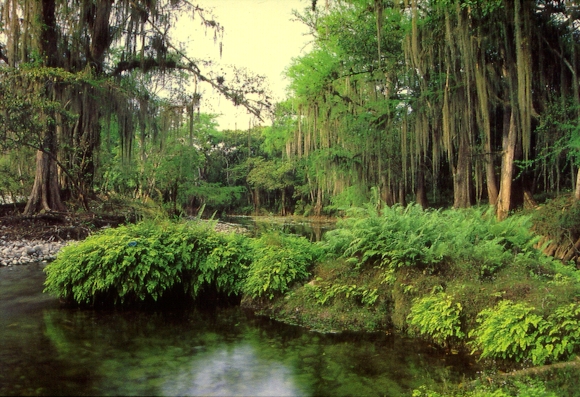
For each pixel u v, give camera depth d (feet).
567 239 41.96
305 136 101.55
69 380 15.03
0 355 17.40
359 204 87.20
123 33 80.74
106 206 80.33
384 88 81.20
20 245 54.13
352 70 84.07
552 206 44.98
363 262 25.30
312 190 151.84
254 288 25.67
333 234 28.32
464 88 60.44
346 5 80.02
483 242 27.12
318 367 16.96
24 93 62.90
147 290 25.85
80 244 27.45
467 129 61.87
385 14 69.10
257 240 30.94
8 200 86.63
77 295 25.44
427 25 60.49
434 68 66.03
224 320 23.47
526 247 28.30
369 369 16.80
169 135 88.53
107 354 17.81
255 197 186.70
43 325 21.86
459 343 19.33
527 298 18.90
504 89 58.90
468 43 50.96
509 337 16.92
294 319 23.61
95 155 79.92
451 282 22.09
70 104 71.20
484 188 78.69
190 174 102.99
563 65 49.21
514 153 57.77
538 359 16.22
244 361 17.44
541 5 52.06
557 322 16.96
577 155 46.44
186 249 27.50
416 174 86.58
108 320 23.03
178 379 15.43
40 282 33.81
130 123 77.41
